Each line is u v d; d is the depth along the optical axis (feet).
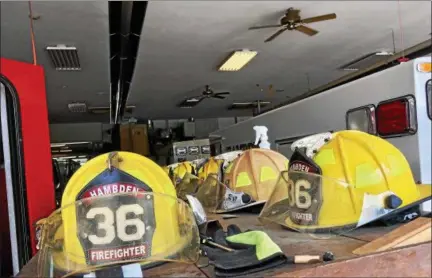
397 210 6.47
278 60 33.14
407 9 23.53
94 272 4.73
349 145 6.90
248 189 9.57
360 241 5.82
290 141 15.96
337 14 23.82
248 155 9.94
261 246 4.96
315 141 8.38
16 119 10.52
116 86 39.55
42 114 11.64
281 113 16.92
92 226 5.20
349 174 6.65
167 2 20.75
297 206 6.94
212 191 10.05
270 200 8.05
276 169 9.74
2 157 10.43
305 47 29.81
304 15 23.47
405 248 4.66
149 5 20.98
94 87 38.58
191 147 32.45
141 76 35.47
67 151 63.98
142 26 23.80
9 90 10.46
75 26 22.90
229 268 4.60
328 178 6.68
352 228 6.40
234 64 32.09
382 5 22.81
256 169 9.68
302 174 6.95
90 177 5.65
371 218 6.37
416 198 6.70
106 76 34.55
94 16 21.65
